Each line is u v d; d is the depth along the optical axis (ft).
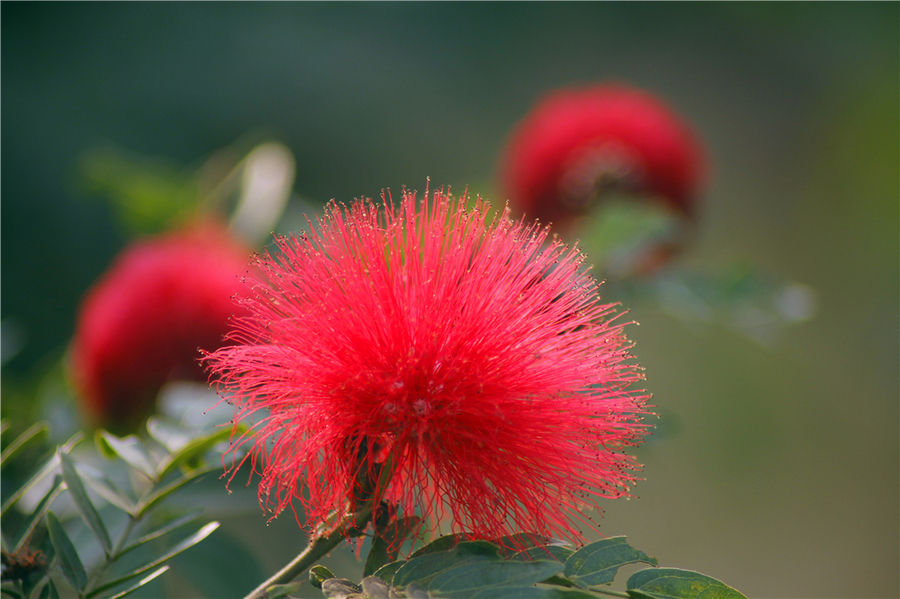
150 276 1.70
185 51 3.90
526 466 1.44
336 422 1.44
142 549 1.56
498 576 1.39
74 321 3.12
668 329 3.52
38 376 2.16
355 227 1.45
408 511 1.45
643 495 3.17
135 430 1.70
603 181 1.86
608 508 3.06
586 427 1.45
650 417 1.69
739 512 3.25
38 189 3.33
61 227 3.28
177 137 3.74
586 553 1.41
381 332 1.44
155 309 1.68
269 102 3.97
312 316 1.44
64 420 1.74
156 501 1.48
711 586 1.40
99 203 3.28
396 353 1.44
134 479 1.61
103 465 1.62
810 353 3.78
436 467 1.44
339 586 1.40
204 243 1.76
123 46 3.76
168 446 1.52
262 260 1.47
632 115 1.97
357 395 1.44
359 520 1.43
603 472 1.45
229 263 1.74
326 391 1.44
